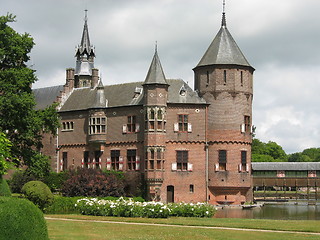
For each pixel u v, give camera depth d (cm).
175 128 6538
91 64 10056
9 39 4991
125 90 7031
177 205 4291
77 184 5981
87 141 7062
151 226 3350
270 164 8281
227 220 3884
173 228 3241
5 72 4856
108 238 2762
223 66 6625
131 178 6569
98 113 6919
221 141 6512
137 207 4091
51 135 7425
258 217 4900
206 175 6531
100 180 6050
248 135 6681
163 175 6412
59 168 7325
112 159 6844
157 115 6406
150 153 6391
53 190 6894
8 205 2134
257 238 2805
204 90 6688
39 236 2162
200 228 3278
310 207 6488
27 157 5191
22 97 4841
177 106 6581
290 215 5172
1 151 3116
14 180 6794
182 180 6494
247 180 6600
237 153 6538
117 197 6059
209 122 6600
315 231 3156
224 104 6569
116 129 6838
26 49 5206
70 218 3912
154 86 6425
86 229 3134
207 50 6881
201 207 4294
